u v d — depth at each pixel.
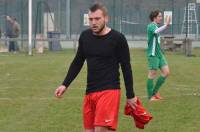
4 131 20.94
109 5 91.12
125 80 14.88
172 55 67.94
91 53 14.79
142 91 32.44
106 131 14.66
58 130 21.09
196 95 30.73
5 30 83.19
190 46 67.50
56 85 35.28
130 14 91.50
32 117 23.81
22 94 31.08
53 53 72.44
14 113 24.80
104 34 14.76
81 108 26.03
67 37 86.44
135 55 67.81
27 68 47.69
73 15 90.31
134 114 14.98
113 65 14.77
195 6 89.12
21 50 77.75
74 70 15.40
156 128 21.52
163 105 26.97
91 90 14.78
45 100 28.69
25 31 88.50
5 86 34.78
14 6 89.88
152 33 28.09
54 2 90.19
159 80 28.53
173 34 89.69
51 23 85.75
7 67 48.72
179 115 24.30
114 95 14.62
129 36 91.50
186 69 47.38
